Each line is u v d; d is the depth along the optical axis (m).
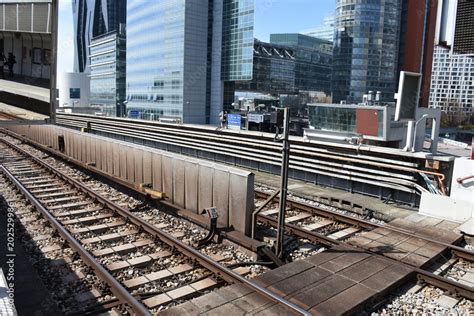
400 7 78.25
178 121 26.19
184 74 51.50
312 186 13.45
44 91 6.64
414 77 10.28
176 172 10.09
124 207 10.67
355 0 78.19
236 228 8.17
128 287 6.14
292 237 8.38
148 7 56.84
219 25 52.72
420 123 13.66
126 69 64.12
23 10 6.57
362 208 10.49
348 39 80.44
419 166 10.73
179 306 5.32
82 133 17.34
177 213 9.50
